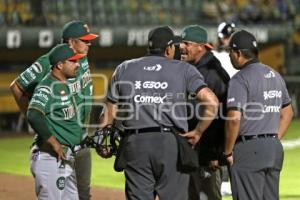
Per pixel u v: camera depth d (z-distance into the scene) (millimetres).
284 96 23375
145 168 21875
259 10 82375
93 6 77688
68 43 24359
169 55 22344
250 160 22375
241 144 22453
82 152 25156
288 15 84125
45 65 24094
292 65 80875
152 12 80625
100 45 68500
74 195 23438
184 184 22000
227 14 79500
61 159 22750
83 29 24391
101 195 34625
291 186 38062
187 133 22031
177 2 82688
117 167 22203
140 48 74562
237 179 22531
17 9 71562
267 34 75312
